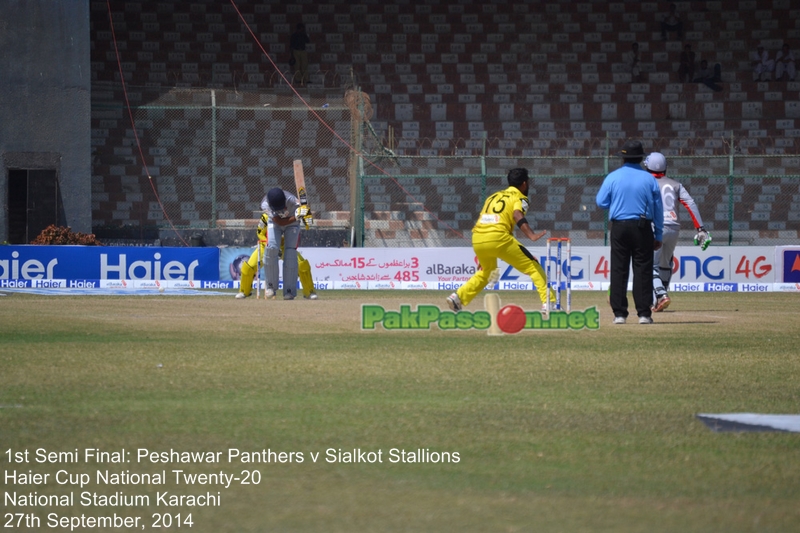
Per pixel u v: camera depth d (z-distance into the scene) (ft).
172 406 79.30
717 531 50.21
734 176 301.02
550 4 447.83
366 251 274.36
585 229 367.45
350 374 95.50
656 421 75.25
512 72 434.30
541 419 75.72
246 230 322.96
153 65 419.74
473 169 372.58
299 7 438.40
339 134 367.86
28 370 96.22
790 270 281.54
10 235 311.27
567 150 401.08
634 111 419.33
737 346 119.85
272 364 101.55
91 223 317.22
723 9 449.89
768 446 67.77
